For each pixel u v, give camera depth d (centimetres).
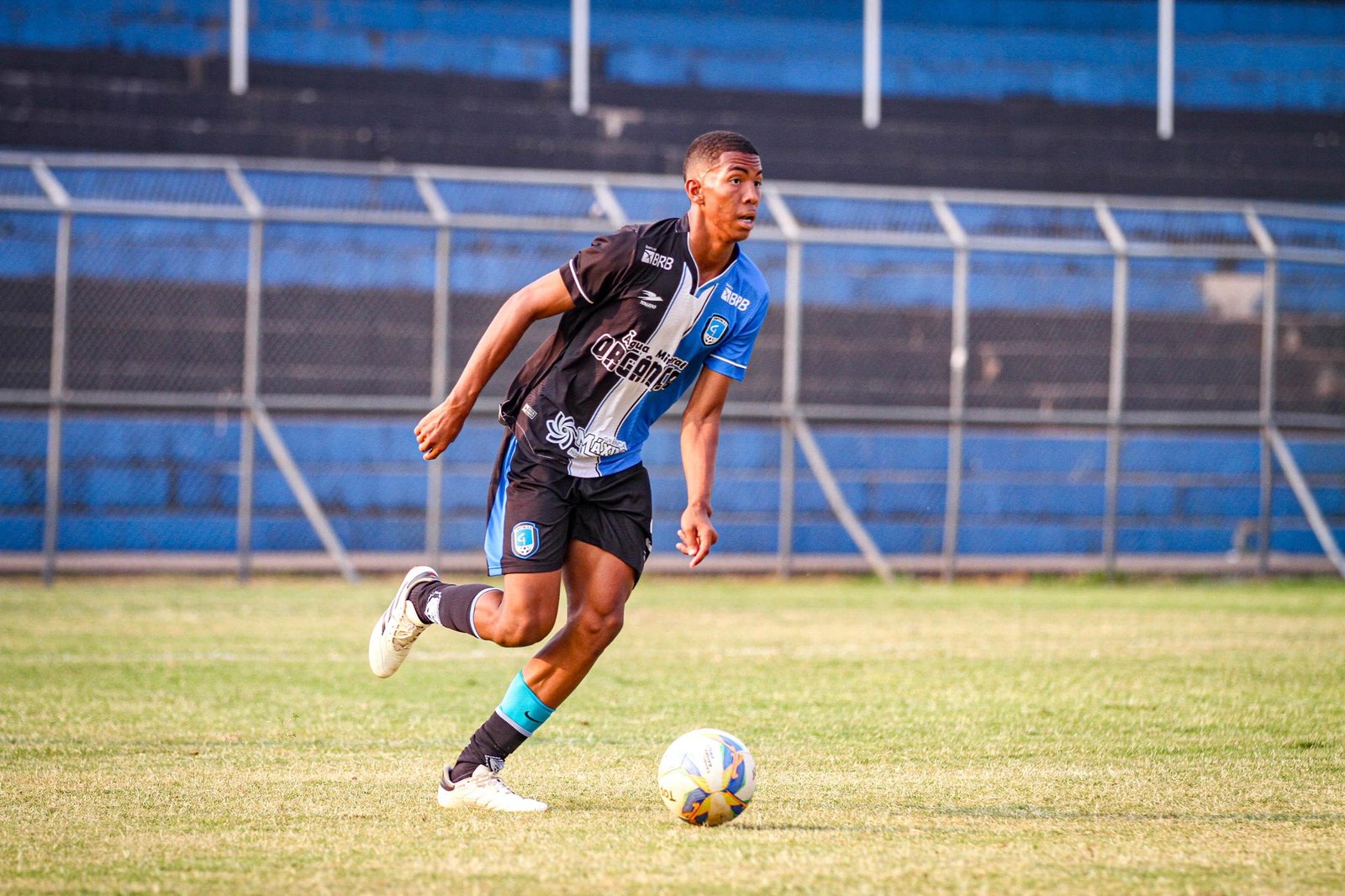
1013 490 5162
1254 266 5250
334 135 5722
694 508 1493
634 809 1489
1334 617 3697
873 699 2317
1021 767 1752
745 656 2859
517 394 1513
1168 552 5088
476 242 4947
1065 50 6650
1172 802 1547
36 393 4862
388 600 3850
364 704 2234
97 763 1733
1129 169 6184
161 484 4809
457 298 5062
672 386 1498
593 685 2456
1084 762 1794
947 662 2784
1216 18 6669
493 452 4888
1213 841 1355
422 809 1473
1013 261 5159
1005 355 5334
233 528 4831
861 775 1698
